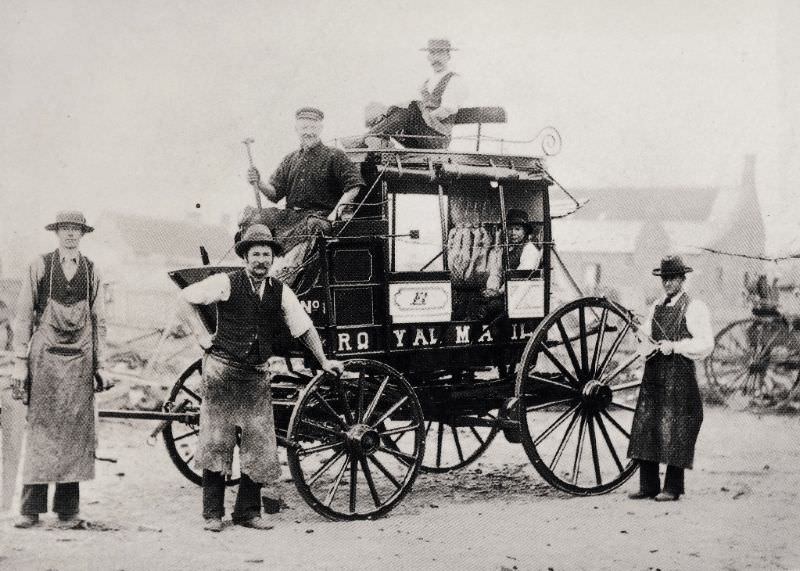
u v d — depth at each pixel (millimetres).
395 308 6297
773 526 5949
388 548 5281
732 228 23172
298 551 5133
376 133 7254
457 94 7844
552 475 6680
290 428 5598
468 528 5812
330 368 5734
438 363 6664
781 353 11633
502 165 7031
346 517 5875
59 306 5336
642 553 5305
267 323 5500
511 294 6859
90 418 5445
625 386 7086
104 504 6180
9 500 5863
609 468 8094
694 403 6578
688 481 7449
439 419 6934
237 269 6090
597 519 6113
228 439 5438
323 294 6305
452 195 6855
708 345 6469
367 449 5902
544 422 11000
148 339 12133
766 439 9531
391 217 6598
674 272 6609
